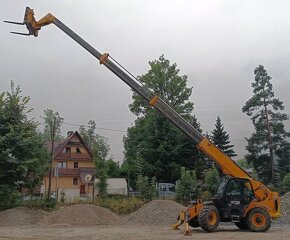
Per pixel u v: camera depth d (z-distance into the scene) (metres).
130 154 65.75
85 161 69.81
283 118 57.84
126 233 17.59
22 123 28.36
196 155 51.53
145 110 63.59
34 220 25.03
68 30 20.08
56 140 75.06
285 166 56.69
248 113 58.97
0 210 27.81
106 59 19.55
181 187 37.09
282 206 25.69
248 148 58.09
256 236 16.09
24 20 19.86
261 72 58.69
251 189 18.62
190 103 62.62
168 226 21.52
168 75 63.25
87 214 22.80
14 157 27.36
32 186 29.27
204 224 17.47
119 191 61.31
